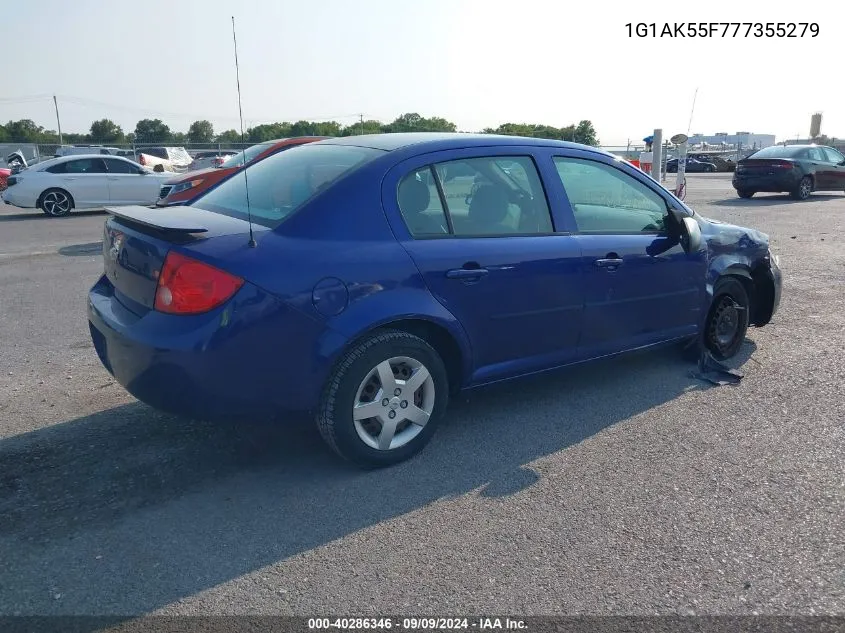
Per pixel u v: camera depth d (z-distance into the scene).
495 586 2.87
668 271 4.82
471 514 3.39
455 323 3.88
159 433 4.24
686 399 4.78
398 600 2.79
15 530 3.23
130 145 35.31
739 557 3.05
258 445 4.09
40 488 3.60
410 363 3.78
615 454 4.00
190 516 3.36
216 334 3.26
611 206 4.67
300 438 4.18
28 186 16.44
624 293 4.60
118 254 3.77
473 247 3.95
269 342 3.36
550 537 3.20
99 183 17.08
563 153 4.50
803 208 16.44
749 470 3.81
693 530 3.25
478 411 4.58
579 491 3.60
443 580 2.90
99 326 3.73
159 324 3.35
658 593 2.82
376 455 3.75
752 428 4.33
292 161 4.31
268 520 3.33
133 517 3.35
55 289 8.25
